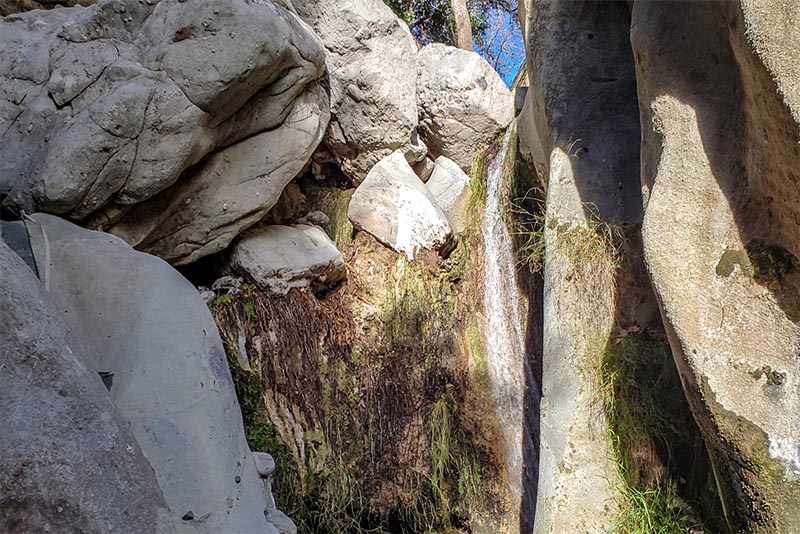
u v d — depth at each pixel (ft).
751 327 5.75
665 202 6.49
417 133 14.39
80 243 7.08
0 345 4.15
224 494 6.08
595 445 8.34
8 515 3.74
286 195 13.03
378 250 12.84
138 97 8.70
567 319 8.98
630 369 8.40
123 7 9.45
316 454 10.68
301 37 10.61
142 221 9.66
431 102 14.26
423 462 11.63
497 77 14.57
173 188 9.86
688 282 6.18
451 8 24.23
